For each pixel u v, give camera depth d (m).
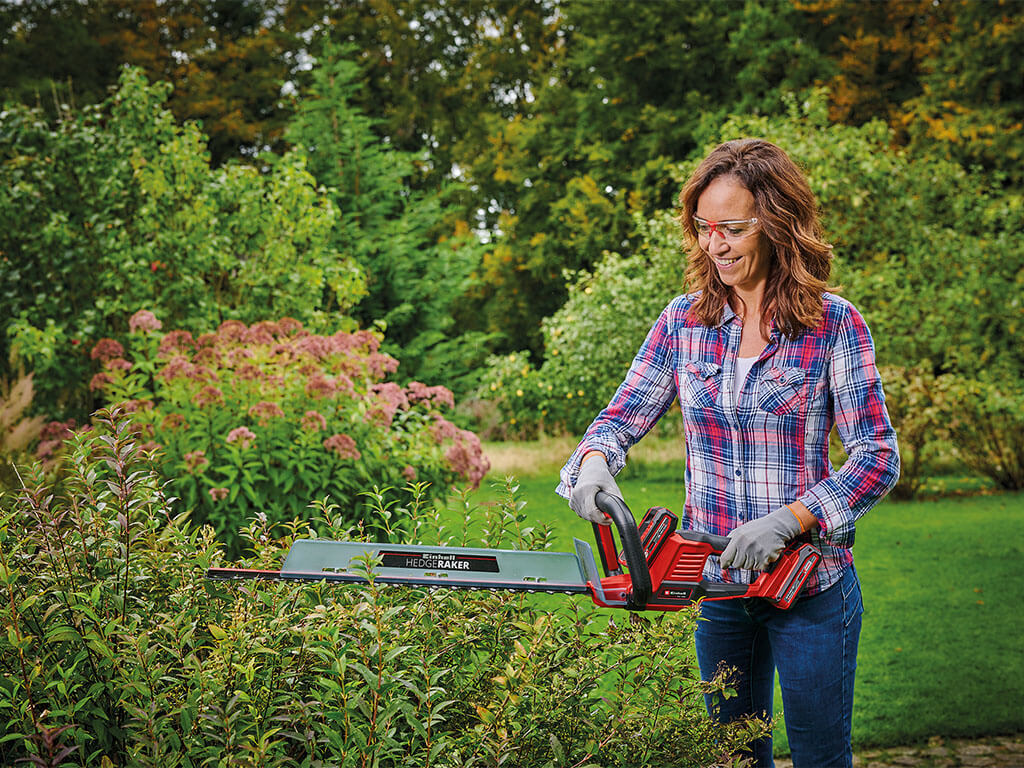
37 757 1.53
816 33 17.39
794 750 2.17
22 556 1.92
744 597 2.12
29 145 7.44
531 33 20.70
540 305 19.08
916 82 16.83
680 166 11.23
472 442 5.37
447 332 18.53
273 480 4.48
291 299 7.28
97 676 1.81
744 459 2.17
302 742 1.71
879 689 4.21
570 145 18.80
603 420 2.31
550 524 2.35
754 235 2.06
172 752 1.63
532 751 1.78
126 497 1.92
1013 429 9.66
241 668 1.69
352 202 10.55
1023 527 7.59
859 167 10.23
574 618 2.00
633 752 1.82
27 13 17.19
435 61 20.70
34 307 6.71
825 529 2.01
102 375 4.85
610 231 17.28
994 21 15.47
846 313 2.11
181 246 7.06
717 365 2.19
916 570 6.23
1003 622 5.12
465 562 1.88
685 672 1.89
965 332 10.65
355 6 20.38
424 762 1.69
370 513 4.71
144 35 17.69
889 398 9.32
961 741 3.72
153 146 7.53
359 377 5.29
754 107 16.48
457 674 1.94
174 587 2.02
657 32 17.25
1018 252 10.80
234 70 18.02
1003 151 14.71
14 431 4.38
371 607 1.76
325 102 10.63
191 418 4.57
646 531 1.96
